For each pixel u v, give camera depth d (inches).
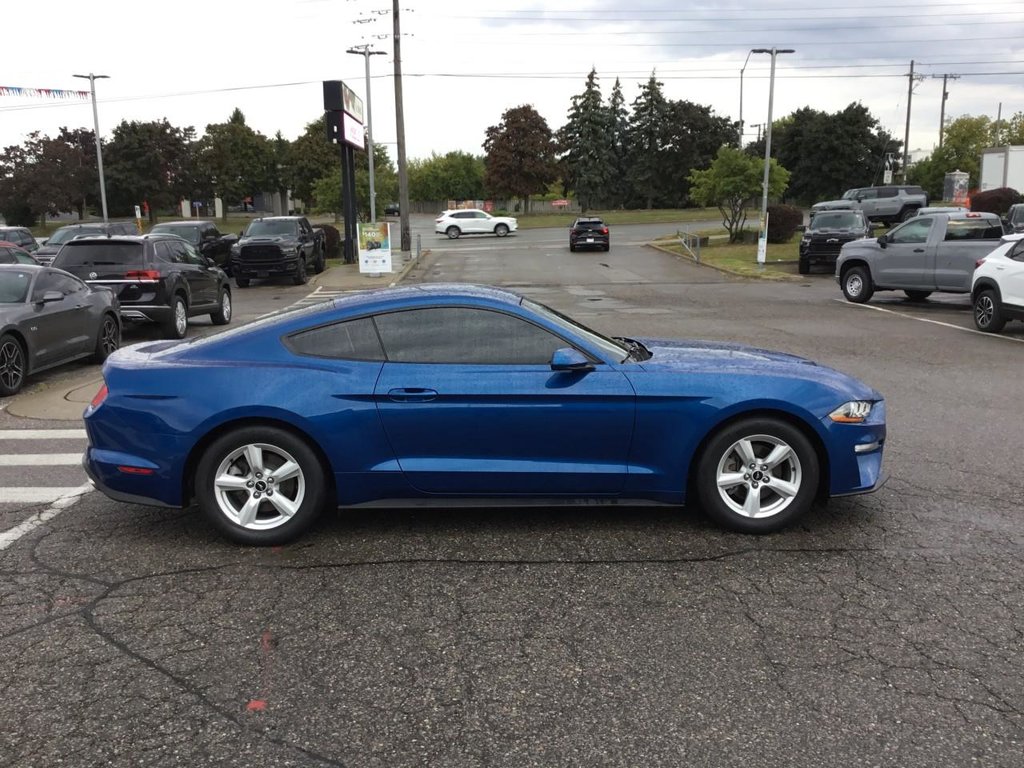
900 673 134.8
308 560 181.6
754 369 192.1
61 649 143.3
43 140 2443.4
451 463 184.2
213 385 181.9
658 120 3171.8
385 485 185.0
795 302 759.7
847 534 195.3
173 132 2802.7
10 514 213.8
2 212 2509.8
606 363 187.2
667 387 184.7
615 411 183.9
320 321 188.1
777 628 150.1
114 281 521.3
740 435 188.7
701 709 124.9
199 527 202.4
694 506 214.2
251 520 187.5
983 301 543.2
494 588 167.3
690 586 167.8
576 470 186.2
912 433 288.5
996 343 498.0
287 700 127.7
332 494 204.7
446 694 129.1
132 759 113.3
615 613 156.1
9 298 385.7
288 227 1040.8
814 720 121.9
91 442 190.9
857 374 398.9
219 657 140.5
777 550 185.9
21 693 129.6
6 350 365.4
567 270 1220.5
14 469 256.2
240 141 3228.3
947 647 143.2
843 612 156.3
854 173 2962.6
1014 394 353.4
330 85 1213.1
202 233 1114.1
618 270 1206.3
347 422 181.2
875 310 683.4
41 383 404.2
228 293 675.4
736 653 141.3
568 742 117.0
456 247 1734.7
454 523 203.8
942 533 196.4
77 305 427.2
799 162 3034.0
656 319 633.6
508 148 3152.1
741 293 863.1
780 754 114.0
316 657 140.5
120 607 159.6
